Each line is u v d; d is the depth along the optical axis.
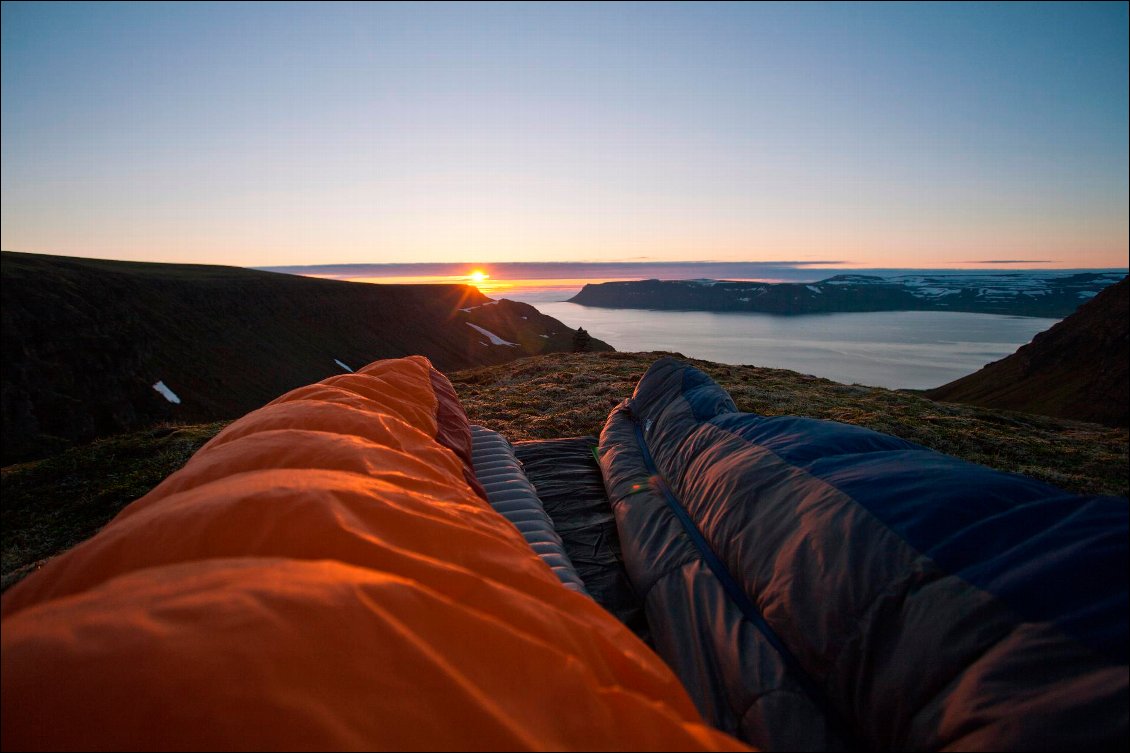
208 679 0.66
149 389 50.38
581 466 4.68
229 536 1.20
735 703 1.79
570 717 0.93
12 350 40.47
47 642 0.67
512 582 1.40
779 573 2.01
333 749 0.65
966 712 1.22
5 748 0.56
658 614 2.39
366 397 3.22
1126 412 78.75
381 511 1.40
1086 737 1.01
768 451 2.69
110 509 5.63
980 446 8.24
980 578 1.46
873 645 1.56
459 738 0.78
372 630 0.86
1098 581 1.29
